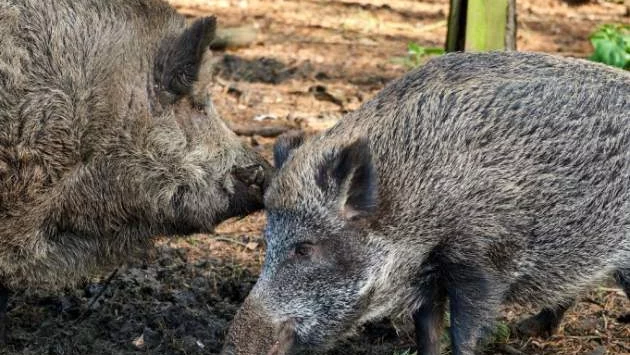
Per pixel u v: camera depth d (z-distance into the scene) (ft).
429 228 9.00
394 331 10.10
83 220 9.65
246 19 20.59
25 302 10.53
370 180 8.81
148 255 10.08
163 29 9.71
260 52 18.13
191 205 9.87
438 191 8.96
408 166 8.98
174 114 9.73
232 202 10.00
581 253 9.29
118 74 9.50
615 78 9.45
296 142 9.33
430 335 9.30
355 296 8.91
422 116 9.04
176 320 10.19
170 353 9.80
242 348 8.71
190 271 11.01
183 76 9.61
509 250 9.09
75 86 9.38
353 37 19.84
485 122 9.02
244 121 14.28
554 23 21.93
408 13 22.62
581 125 9.17
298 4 22.76
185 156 9.78
